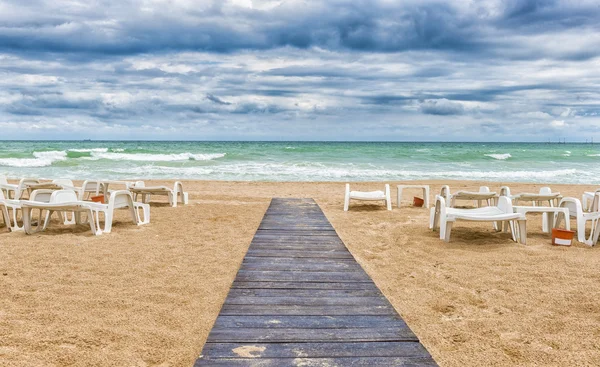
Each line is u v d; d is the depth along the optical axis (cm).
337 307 380
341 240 667
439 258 594
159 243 665
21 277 487
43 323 364
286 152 4288
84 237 699
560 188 1652
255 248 610
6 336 337
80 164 2705
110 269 524
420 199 1112
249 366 274
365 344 307
